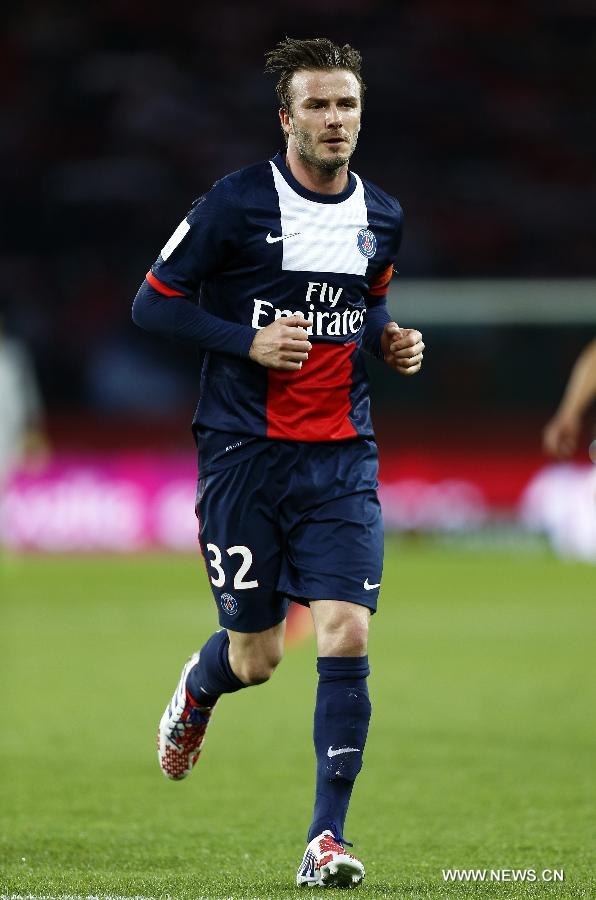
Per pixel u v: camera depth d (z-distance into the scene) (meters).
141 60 93.50
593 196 89.88
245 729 26.50
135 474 70.94
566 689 30.97
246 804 19.59
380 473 71.06
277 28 94.56
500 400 71.44
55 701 29.52
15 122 91.31
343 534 15.25
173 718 17.70
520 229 88.06
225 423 15.62
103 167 89.88
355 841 17.11
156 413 71.56
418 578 58.28
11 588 54.19
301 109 15.05
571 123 92.75
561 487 68.38
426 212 88.19
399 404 71.44
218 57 93.75
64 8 95.00
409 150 91.25
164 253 15.50
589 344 72.12
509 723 26.64
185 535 70.62
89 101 91.81
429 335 72.31
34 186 89.75
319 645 15.11
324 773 14.77
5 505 69.44
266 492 15.52
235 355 15.16
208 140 90.44
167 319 15.44
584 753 23.56
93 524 70.69
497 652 37.28
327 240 15.46
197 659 17.33
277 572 15.76
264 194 15.36
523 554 68.88
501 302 71.62
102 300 83.19
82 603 49.12
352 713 14.84
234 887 14.15
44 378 80.69
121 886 14.15
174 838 17.20
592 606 48.06
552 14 95.44
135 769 22.33
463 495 70.31
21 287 83.88
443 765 22.58
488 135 91.62
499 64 94.25
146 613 46.28
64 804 19.48
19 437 54.16
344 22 94.56
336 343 15.62
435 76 93.12
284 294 15.46
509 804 19.45
